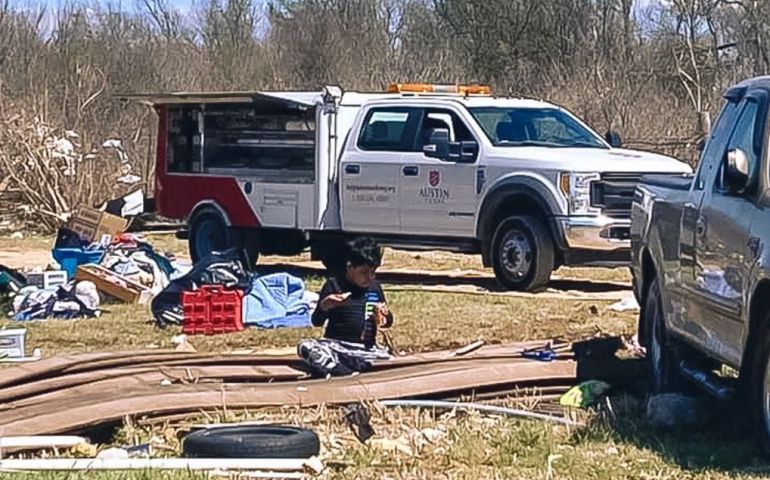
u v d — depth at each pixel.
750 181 7.53
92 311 13.37
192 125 17.69
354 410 8.08
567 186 14.70
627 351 10.41
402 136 16.00
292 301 12.92
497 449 7.59
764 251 7.05
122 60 34.41
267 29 41.00
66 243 17.78
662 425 8.15
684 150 24.48
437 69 35.03
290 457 7.09
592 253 14.76
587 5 38.19
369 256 9.70
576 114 27.83
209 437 7.18
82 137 25.39
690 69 33.25
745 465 7.21
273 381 9.27
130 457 7.19
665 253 9.01
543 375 9.34
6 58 30.83
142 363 9.58
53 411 7.82
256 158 17.03
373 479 6.95
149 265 15.02
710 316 7.99
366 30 39.69
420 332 12.13
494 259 15.40
